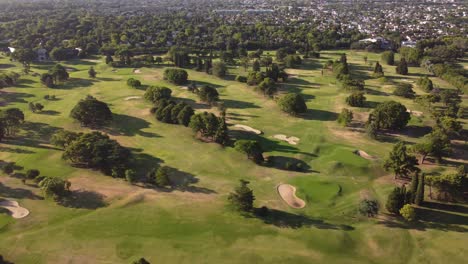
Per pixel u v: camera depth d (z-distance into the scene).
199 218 73.88
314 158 100.62
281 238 68.94
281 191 84.62
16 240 66.44
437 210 77.62
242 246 66.56
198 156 99.56
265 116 129.25
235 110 134.50
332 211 77.62
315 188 85.38
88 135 96.81
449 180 78.88
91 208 76.12
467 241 68.50
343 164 94.31
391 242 68.50
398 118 112.44
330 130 117.62
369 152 102.88
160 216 74.19
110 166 90.06
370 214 74.94
